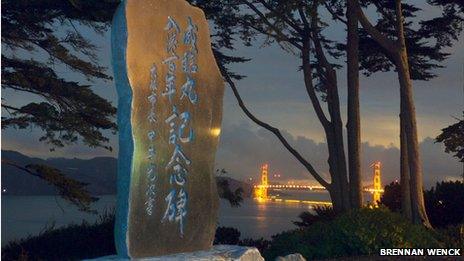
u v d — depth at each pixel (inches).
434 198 1084.5
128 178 462.6
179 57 498.9
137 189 466.0
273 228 1776.6
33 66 932.0
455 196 1074.1
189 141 504.7
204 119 517.0
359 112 1072.8
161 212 482.3
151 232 475.5
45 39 928.9
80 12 890.7
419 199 916.0
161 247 482.9
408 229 717.3
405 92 941.2
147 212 472.1
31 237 980.6
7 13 899.4
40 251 911.0
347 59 1079.0
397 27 960.9
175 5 497.4
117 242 467.2
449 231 793.6
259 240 1010.1
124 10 464.4
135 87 465.7
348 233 695.1
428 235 728.3
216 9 1027.9
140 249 468.1
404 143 1043.9
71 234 951.6
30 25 906.7
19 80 912.9
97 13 887.1
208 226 521.3
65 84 932.0
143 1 474.3
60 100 946.1
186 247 503.2
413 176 921.5
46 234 964.6
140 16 471.5
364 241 687.7
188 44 506.6
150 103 475.2
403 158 1040.2
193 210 507.5
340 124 1154.0
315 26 1143.6
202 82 516.1
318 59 1187.9
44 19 911.7
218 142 528.7
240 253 524.4
